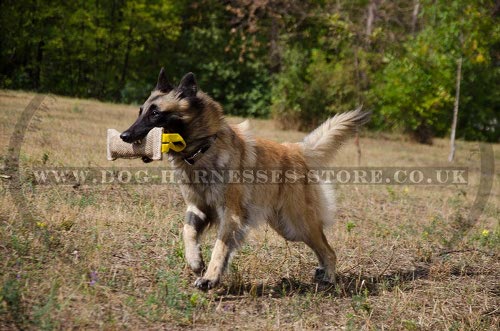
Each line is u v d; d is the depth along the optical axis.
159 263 6.93
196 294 5.89
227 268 6.41
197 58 33.66
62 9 29.39
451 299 6.80
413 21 29.50
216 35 32.84
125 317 5.43
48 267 6.22
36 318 5.04
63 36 29.31
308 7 26.41
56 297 5.47
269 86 31.67
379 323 6.00
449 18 21.47
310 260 7.87
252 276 6.99
